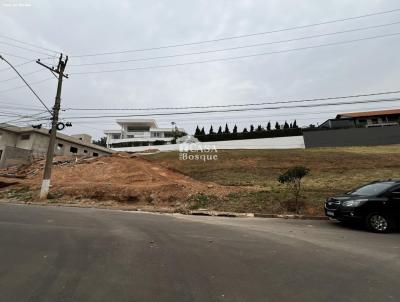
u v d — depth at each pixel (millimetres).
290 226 9938
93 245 6355
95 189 18125
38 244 6367
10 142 35188
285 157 26609
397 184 9820
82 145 42125
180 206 15023
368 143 37688
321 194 15266
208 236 7695
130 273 4680
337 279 4645
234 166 24578
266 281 4477
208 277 4594
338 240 7695
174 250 6129
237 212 13406
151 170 24156
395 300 3902
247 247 6578
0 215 10234
